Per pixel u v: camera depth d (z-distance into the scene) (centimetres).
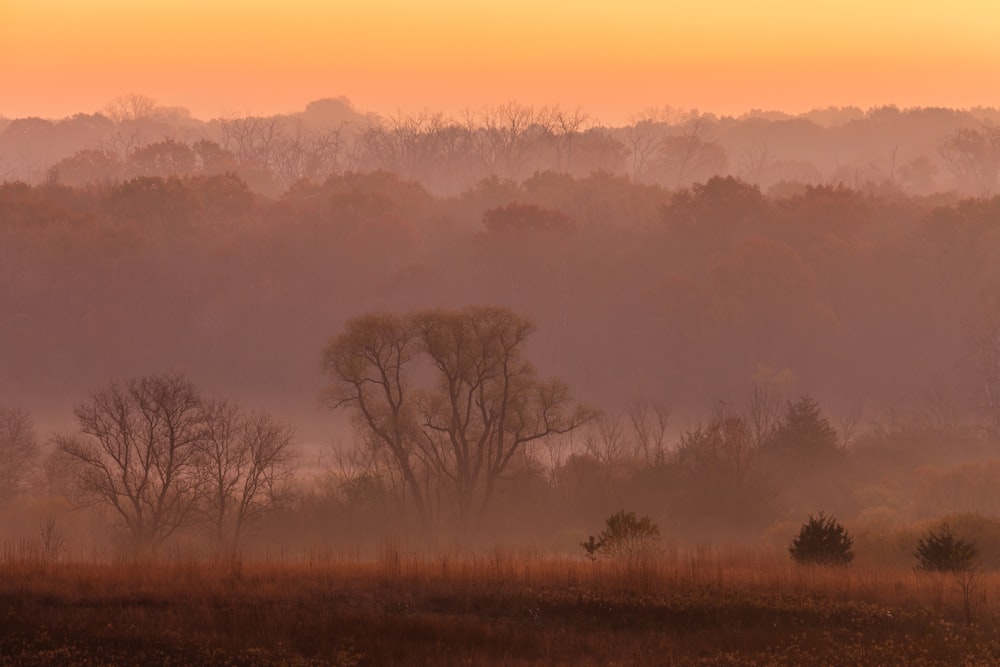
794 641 8256
